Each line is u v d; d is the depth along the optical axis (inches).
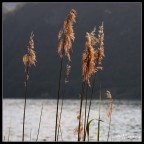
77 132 867.4
